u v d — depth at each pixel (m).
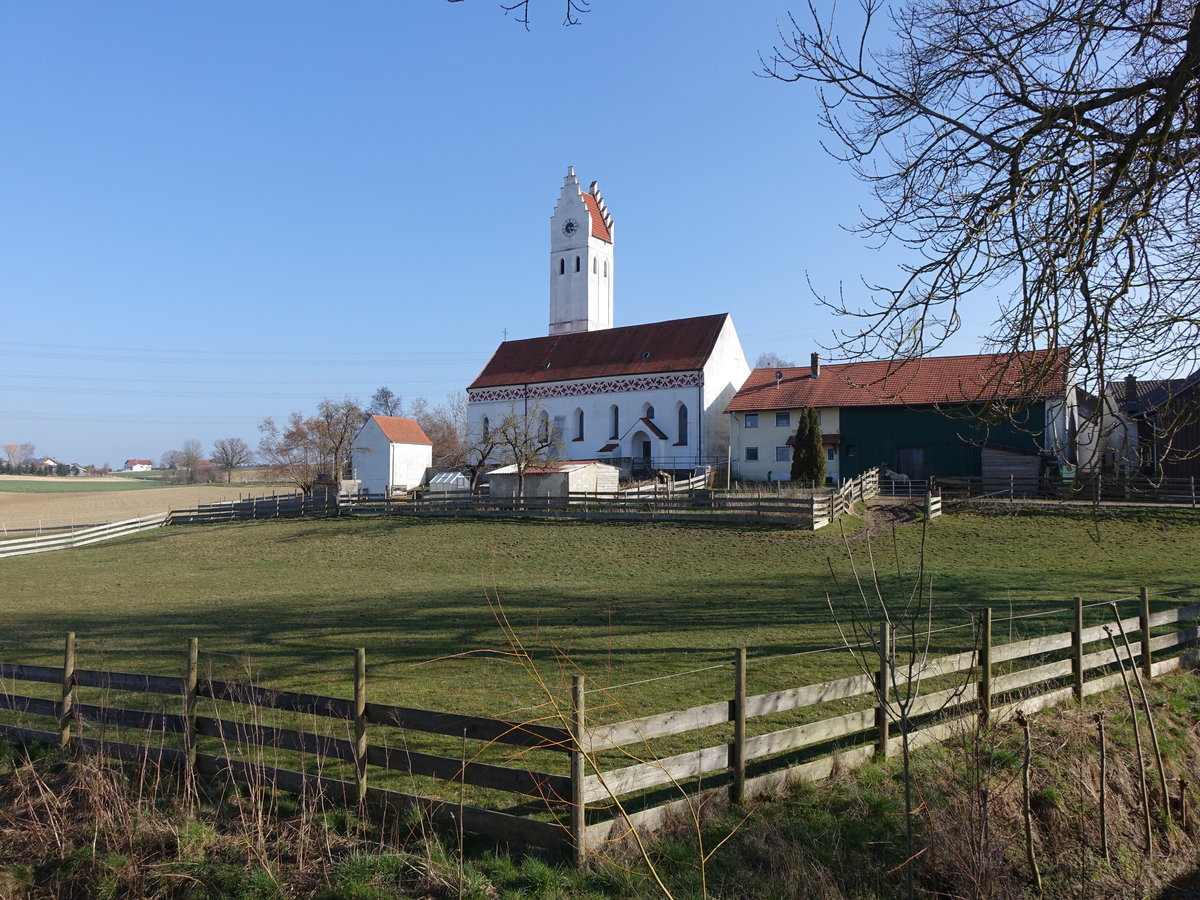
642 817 7.36
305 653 14.91
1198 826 9.09
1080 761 9.56
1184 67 7.38
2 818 8.44
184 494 89.62
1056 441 8.77
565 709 9.80
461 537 35.44
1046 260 7.59
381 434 67.81
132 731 10.21
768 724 10.20
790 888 6.83
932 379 47.25
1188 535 27.39
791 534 30.78
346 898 6.70
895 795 8.33
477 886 6.60
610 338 67.19
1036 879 7.57
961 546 27.59
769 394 53.50
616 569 27.19
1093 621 14.99
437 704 11.03
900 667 9.31
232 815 8.10
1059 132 8.00
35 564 37.09
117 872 7.41
